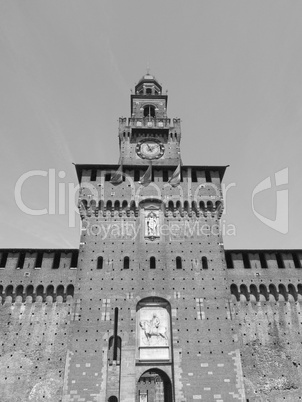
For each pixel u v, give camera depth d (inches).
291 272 1994.3
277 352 1786.4
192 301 1792.6
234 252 2033.7
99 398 1557.6
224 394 1582.2
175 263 1897.1
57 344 1736.0
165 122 2488.9
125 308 1759.4
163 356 1668.3
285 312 1891.0
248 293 1918.1
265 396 1676.9
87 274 1846.7
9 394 1616.6
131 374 1606.8
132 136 2405.3
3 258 1985.7
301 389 1707.7
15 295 1852.9
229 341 1701.5
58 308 1831.9
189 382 1599.4
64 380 1589.6
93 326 1710.1
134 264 1881.2
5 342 1738.4
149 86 2859.3
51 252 1983.3
